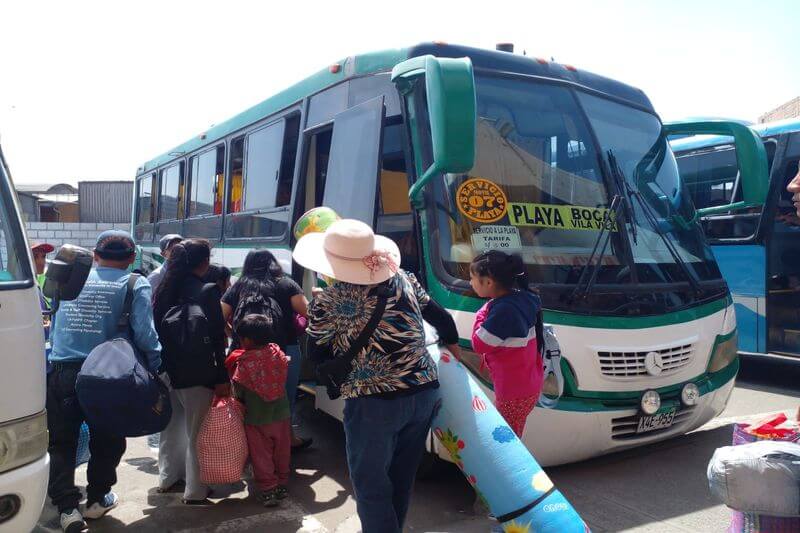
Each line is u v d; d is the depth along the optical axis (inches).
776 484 105.4
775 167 328.2
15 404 115.6
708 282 213.5
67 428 155.3
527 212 192.9
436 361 134.8
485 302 170.4
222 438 168.4
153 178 508.7
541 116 208.4
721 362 205.5
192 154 406.0
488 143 195.3
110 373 145.6
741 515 111.3
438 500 179.2
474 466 127.3
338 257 122.3
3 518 113.0
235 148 336.8
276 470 179.3
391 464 132.3
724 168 355.9
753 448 110.2
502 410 156.9
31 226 812.0
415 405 123.3
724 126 235.1
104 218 1003.9
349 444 124.7
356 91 228.5
